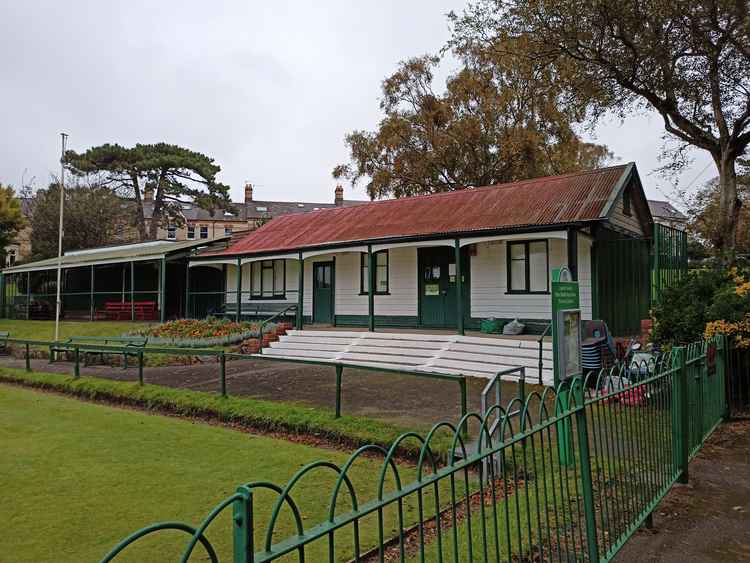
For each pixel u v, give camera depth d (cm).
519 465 606
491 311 1691
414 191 3266
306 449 740
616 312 1519
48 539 469
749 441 757
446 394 1037
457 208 1817
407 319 1902
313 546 446
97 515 518
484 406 590
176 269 2900
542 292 1579
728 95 1507
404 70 3194
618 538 404
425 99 3178
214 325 1986
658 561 421
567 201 1512
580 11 1429
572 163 3206
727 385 902
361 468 655
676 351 595
